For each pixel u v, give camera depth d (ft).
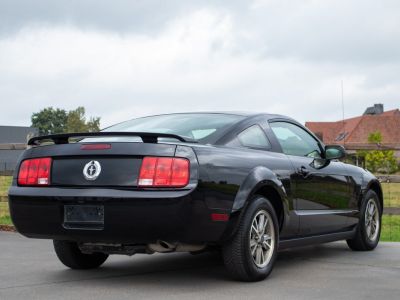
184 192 13.10
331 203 18.58
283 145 17.15
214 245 15.05
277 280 15.28
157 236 13.16
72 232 13.80
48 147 14.64
